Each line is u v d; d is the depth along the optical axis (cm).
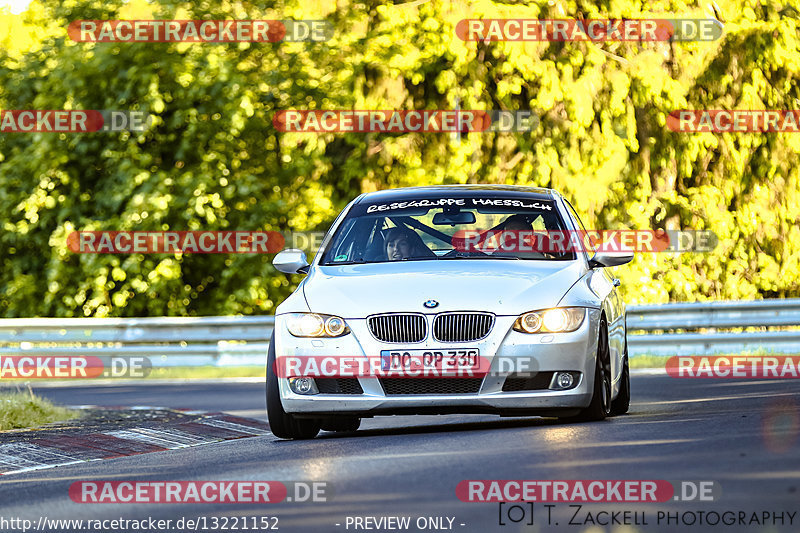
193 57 8881
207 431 3869
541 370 3055
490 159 9644
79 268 8981
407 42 9381
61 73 8844
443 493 2134
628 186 9881
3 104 9244
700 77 9925
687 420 3061
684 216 9956
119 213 8956
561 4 9450
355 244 3503
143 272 8762
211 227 8812
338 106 9169
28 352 7438
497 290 3116
